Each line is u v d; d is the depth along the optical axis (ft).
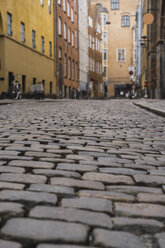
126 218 5.94
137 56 193.06
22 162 10.37
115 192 7.54
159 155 12.53
